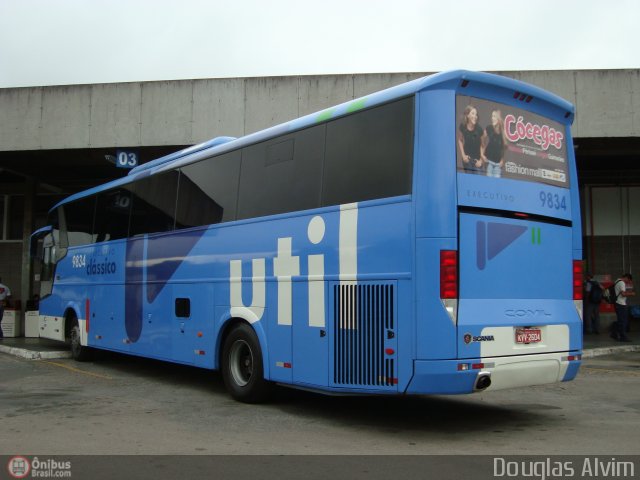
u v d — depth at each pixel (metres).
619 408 7.85
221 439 6.18
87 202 12.91
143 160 18.09
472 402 8.29
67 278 13.48
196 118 15.77
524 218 6.51
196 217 9.17
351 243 6.54
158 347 9.87
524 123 6.70
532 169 6.69
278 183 7.69
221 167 8.80
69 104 16.28
